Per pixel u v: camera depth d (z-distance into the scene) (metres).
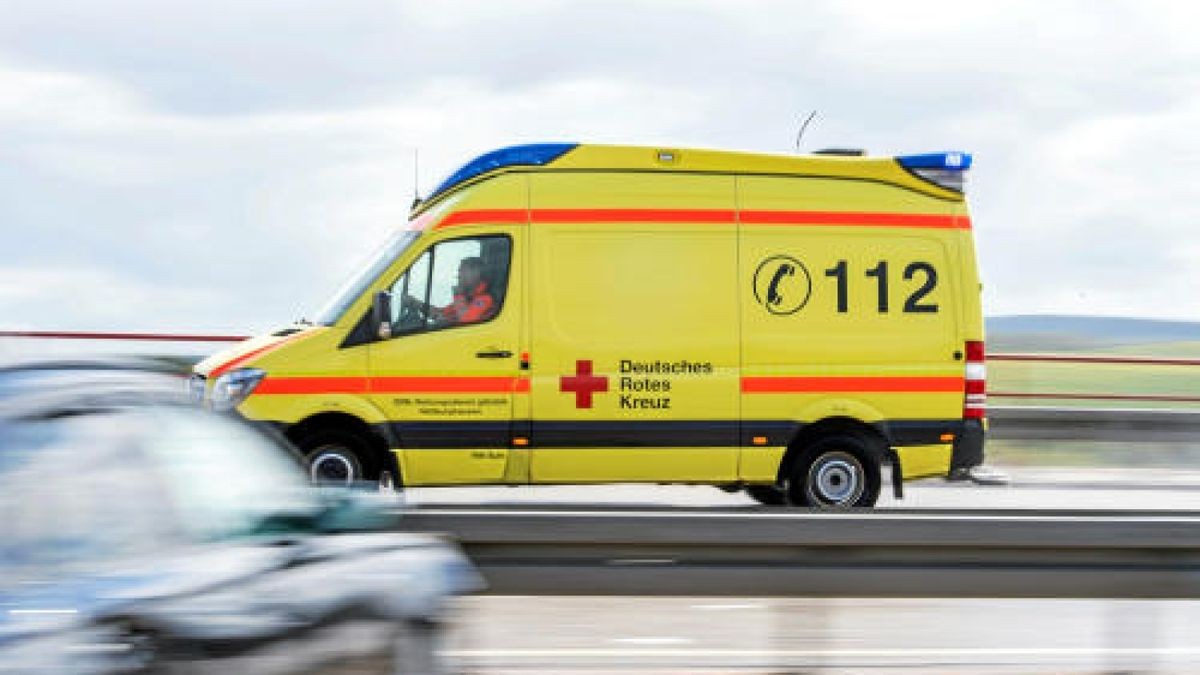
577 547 7.02
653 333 13.92
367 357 13.73
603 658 8.30
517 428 13.82
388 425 13.71
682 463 13.95
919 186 14.27
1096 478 20.66
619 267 13.95
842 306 14.10
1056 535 7.21
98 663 4.29
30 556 4.43
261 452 5.33
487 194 13.95
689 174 14.06
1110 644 9.19
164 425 4.98
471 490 17.52
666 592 7.05
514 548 7.00
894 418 14.12
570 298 13.90
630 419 13.89
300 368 13.66
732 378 13.98
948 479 14.44
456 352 13.80
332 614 4.87
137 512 4.70
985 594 7.21
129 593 4.45
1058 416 22.16
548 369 13.86
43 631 4.25
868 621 10.01
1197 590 7.35
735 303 14.00
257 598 4.68
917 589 7.18
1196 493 18.78
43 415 4.71
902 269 14.18
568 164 14.01
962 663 8.37
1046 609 10.72
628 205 13.98
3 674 4.14
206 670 4.51
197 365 14.05
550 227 13.94
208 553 4.75
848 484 14.24
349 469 13.83
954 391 14.22
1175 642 9.32
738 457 13.99
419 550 5.34
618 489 18.02
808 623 9.81
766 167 14.13
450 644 5.32
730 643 8.93
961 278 14.23
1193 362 24.33
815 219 14.12
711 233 14.01
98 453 4.72
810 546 7.10
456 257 13.89
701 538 7.03
